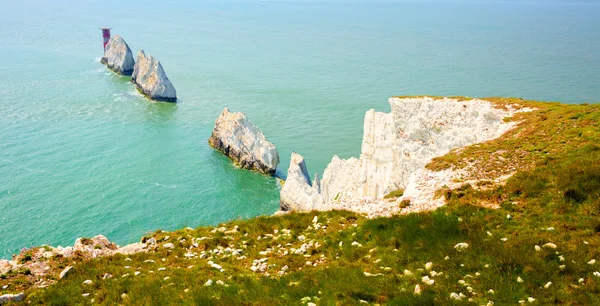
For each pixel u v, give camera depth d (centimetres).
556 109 4316
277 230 2948
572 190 2588
